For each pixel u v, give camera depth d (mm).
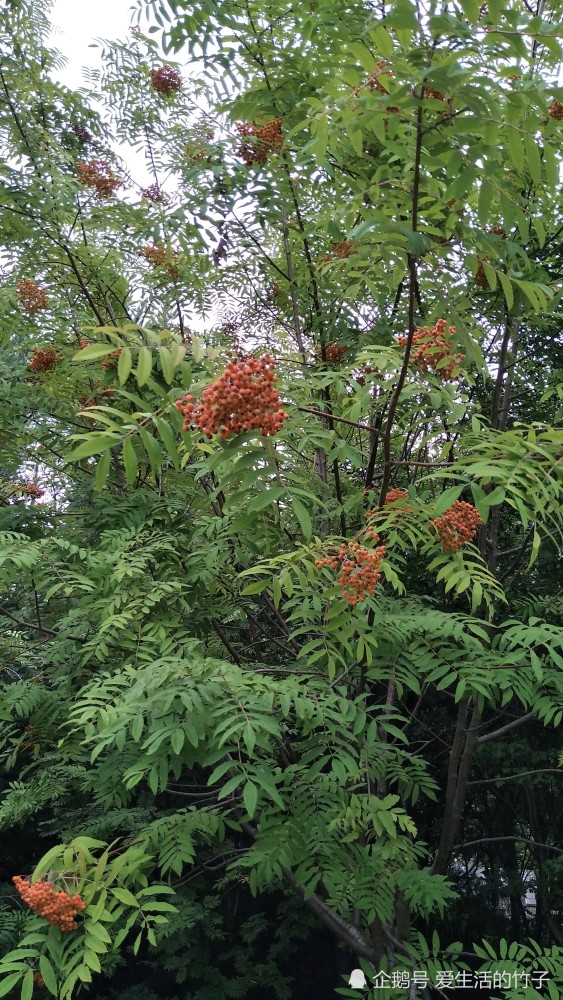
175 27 5324
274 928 13469
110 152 7574
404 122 2766
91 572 4684
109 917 2889
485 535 6613
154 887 3041
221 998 11234
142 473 6672
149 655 4375
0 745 6152
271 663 7656
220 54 5414
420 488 6430
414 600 5406
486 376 3555
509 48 2254
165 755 3240
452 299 3656
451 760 6543
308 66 5266
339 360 5883
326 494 5441
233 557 5531
